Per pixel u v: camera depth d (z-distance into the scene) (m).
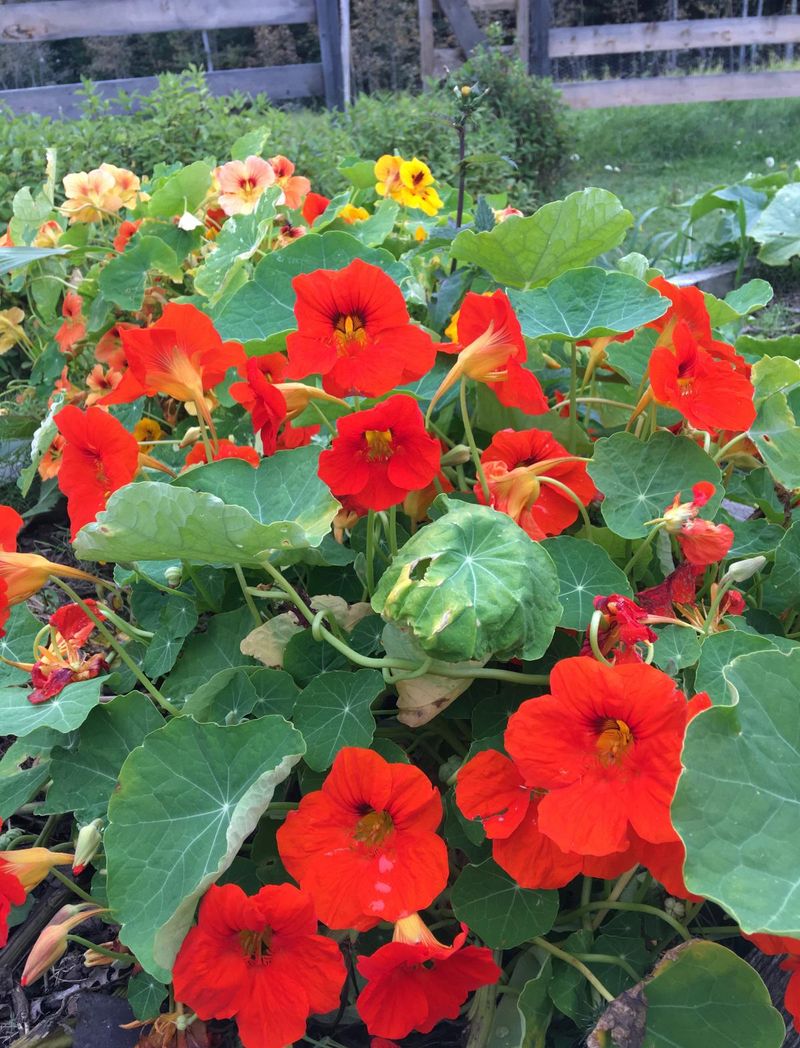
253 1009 0.34
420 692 0.40
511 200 1.80
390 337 0.40
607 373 0.57
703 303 0.45
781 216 1.30
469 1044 0.39
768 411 0.46
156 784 0.37
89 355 0.88
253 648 0.42
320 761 0.39
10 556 0.40
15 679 0.49
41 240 0.89
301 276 0.39
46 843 0.51
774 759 0.30
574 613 0.41
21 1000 0.46
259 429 0.42
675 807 0.28
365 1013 0.34
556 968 0.39
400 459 0.37
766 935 0.32
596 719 0.32
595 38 2.56
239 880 0.41
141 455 0.48
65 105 2.19
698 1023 0.34
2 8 2.17
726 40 2.55
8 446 0.89
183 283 0.86
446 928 0.42
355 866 0.36
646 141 2.66
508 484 0.42
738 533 0.48
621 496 0.44
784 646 0.42
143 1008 0.40
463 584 0.35
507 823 0.35
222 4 2.23
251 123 1.39
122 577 0.51
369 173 0.89
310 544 0.37
